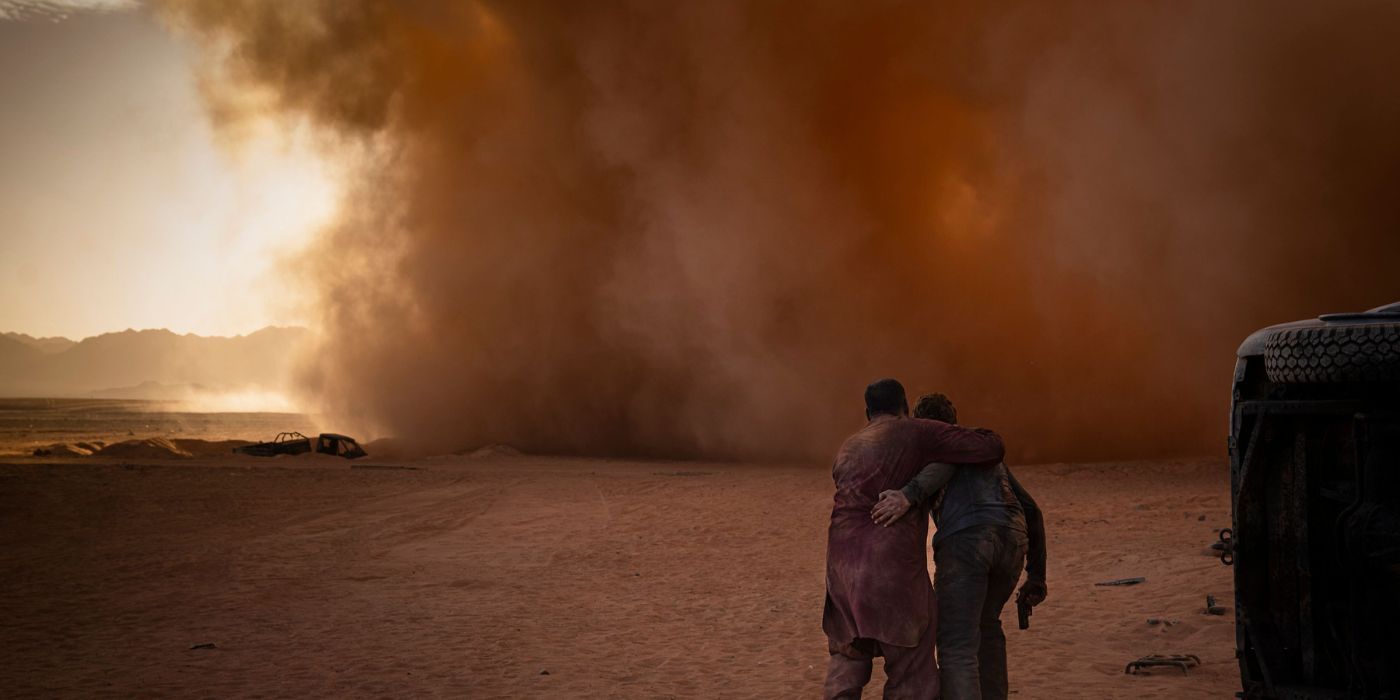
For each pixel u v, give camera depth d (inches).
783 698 229.5
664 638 300.4
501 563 470.9
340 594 389.1
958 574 168.7
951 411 190.2
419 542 554.9
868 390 183.5
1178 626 283.7
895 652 163.9
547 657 275.9
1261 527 165.5
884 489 167.2
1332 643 158.7
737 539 558.9
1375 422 149.3
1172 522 556.1
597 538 566.9
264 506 776.3
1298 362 155.8
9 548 544.4
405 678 253.1
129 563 482.6
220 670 264.4
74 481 1003.9
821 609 344.8
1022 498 186.1
